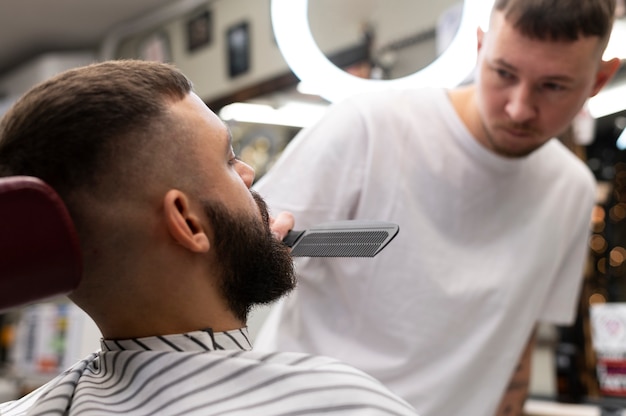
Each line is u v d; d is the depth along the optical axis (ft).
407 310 4.46
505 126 4.14
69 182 2.27
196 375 2.30
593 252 8.04
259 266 2.55
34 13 11.59
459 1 7.02
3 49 13.20
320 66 7.54
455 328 4.53
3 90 14.16
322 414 2.21
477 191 4.54
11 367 9.11
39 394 2.68
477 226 4.61
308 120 10.38
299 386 2.25
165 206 2.32
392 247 4.46
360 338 4.54
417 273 4.46
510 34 3.89
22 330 8.35
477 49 4.51
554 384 7.65
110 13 11.60
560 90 3.95
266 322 5.02
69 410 2.41
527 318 4.75
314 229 3.19
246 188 2.57
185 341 2.42
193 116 2.44
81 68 2.43
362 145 4.51
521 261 4.66
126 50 12.20
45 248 2.00
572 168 4.96
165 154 2.34
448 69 6.96
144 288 2.39
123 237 2.32
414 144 4.54
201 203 2.39
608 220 8.25
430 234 4.52
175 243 2.36
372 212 4.51
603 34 3.89
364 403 2.23
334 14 7.59
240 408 2.22
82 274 2.19
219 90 10.58
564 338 7.26
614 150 8.69
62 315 7.32
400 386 4.50
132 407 2.30
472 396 4.61
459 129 4.50
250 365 2.30
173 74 2.47
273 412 2.21
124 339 2.46
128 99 2.32
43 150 2.26
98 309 2.45
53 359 7.45
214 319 2.49
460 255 4.57
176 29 11.31
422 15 7.34
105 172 2.28
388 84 7.31
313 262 4.55
